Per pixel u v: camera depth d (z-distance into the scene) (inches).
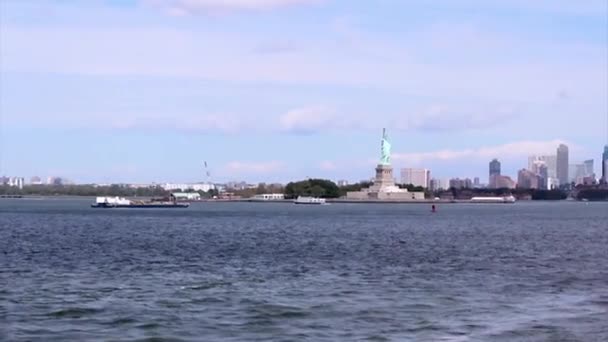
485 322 2078.0
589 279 3051.2
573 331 1956.2
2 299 2449.6
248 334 1931.6
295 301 2429.9
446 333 1936.5
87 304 2347.4
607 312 2233.0
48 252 4352.9
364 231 7003.0
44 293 2596.0
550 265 3656.5
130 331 1958.7
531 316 2167.8
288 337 1898.4
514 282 2950.3
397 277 3122.5
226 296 2527.1
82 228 7249.0
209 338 1886.1
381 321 2096.5
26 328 1990.7
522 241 5556.1
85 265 3587.6
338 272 3309.5
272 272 3302.2
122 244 5064.0
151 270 3380.9
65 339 1870.1
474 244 5211.6
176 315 2170.3
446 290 2709.2
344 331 1967.3
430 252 4480.8
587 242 5433.1
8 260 3823.8
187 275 3176.7
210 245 5032.0
